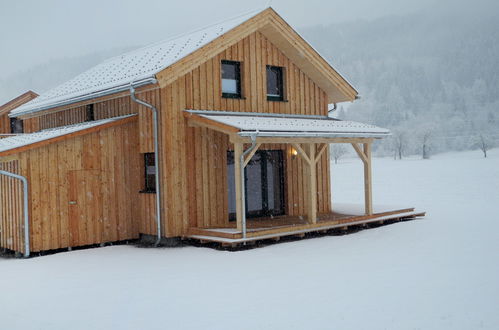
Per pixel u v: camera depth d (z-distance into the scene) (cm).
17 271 1012
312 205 1309
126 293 813
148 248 1237
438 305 706
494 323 632
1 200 1300
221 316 681
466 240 1192
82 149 1262
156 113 1277
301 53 1500
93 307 744
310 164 1314
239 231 1180
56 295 815
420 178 3712
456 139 9769
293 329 623
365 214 1459
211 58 1357
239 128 1155
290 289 805
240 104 1416
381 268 933
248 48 1445
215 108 1359
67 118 1697
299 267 960
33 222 1181
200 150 1320
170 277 912
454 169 4431
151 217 1305
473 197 2330
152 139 1291
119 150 1326
